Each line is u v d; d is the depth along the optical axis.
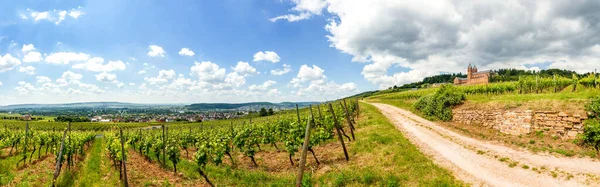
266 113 143.62
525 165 14.87
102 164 24.17
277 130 30.27
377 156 17.62
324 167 17.42
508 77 145.75
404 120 33.91
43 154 30.64
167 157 25.95
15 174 19.81
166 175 19.47
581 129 18.27
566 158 15.68
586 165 14.27
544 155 16.58
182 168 21.44
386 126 27.84
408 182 13.45
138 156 29.77
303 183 14.25
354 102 52.50
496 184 12.68
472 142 21.34
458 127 28.55
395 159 16.47
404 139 21.80
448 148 19.39
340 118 30.98
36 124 107.69
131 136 38.56
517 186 12.37
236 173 17.98
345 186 13.90
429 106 36.06
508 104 25.81
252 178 16.73
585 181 12.31
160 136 32.38
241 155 24.69
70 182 18.31
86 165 23.73
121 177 18.86
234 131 32.72
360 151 19.41
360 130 27.59
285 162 20.33
